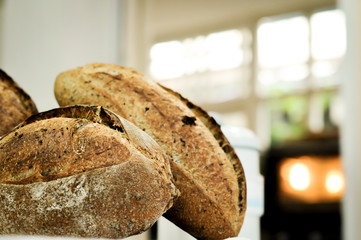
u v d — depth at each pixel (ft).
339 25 12.91
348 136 6.79
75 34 6.71
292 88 13.38
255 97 13.92
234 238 1.78
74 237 1.37
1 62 5.95
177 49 15.34
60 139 1.45
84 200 1.38
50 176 1.40
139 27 7.70
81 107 1.56
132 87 1.95
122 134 1.50
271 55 13.96
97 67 2.07
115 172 1.40
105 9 7.17
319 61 13.03
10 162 1.45
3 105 1.90
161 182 1.47
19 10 6.12
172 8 14.23
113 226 1.40
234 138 2.64
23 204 1.40
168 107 1.90
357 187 6.61
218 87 14.64
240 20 14.40
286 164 10.02
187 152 1.84
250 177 2.64
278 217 9.63
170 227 2.96
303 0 13.25
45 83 6.27
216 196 1.84
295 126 12.47
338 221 9.15
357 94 6.73
